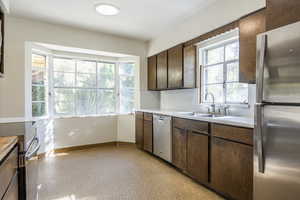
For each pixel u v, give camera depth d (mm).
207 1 2457
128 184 2232
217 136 1967
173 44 3346
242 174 1686
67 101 3689
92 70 3943
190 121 2363
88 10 2662
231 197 1833
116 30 3465
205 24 2660
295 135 1153
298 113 1138
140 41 4066
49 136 3344
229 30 2305
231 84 2578
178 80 3100
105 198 1917
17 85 2902
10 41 2848
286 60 1203
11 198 1161
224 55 2680
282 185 1229
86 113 3881
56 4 2488
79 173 2537
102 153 3465
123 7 2574
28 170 1460
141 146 3639
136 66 4105
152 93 4188
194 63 3057
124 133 4086
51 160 3051
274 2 1445
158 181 2322
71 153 3447
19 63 2914
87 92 3893
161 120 3002
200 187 2170
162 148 2975
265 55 1324
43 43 3100
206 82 3023
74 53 3699
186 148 2428
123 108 4203
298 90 1143
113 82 4168
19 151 1356
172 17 2910
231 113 2504
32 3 2461
